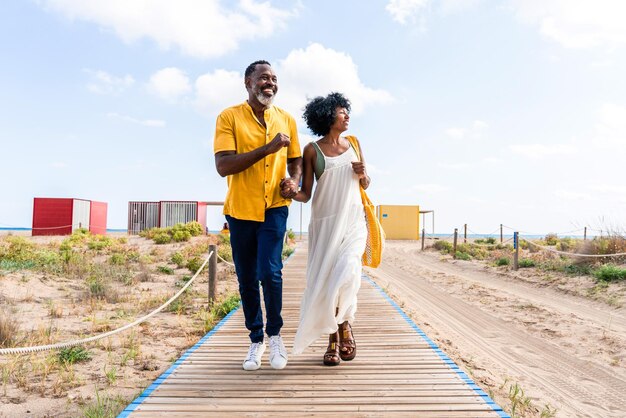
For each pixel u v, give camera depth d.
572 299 11.20
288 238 32.62
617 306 9.99
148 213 36.84
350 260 3.64
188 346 6.12
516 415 4.23
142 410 3.07
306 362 4.16
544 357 6.88
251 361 3.87
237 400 3.24
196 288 11.42
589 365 6.50
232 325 6.09
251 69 3.63
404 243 37.41
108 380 4.70
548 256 19.09
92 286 10.02
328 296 3.64
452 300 11.68
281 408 3.10
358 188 3.95
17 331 6.57
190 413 3.02
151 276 13.02
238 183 3.66
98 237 26.27
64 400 4.16
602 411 4.89
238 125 3.65
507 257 19.42
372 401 3.22
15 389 4.42
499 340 7.84
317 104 3.87
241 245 3.78
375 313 6.98
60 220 34.25
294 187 3.64
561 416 4.59
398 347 4.75
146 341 6.33
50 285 10.41
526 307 10.49
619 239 14.54
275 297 3.76
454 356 6.28
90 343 6.11
